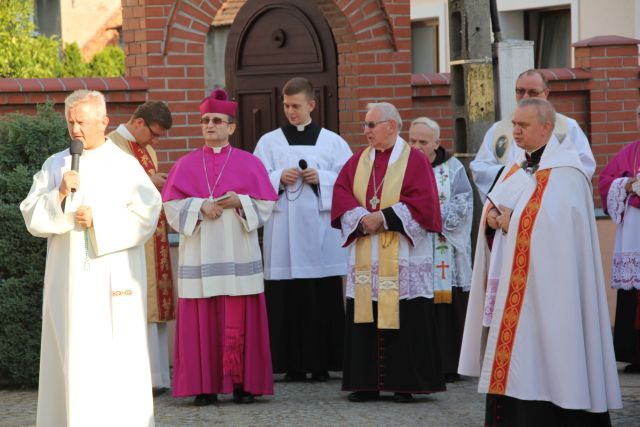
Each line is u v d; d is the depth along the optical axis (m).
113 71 23.70
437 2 19.00
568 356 7.60
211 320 9.10
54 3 27.84
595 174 12.37
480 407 8.95
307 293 10.07
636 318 10.27
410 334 9.10
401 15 11.73
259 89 12.55
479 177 9.57
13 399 9.43
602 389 7.70
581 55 12.43
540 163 7.84
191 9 11.05
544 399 7.69
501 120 9.72
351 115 11.80
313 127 10.30
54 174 7.38
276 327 10.07
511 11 17.75
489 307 8.00
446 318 10.03
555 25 17.52
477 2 9.60
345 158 10.30
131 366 7.24
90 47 28.50
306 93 10.22
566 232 7.67
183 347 9.05
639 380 10.02
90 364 7.13
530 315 7.73
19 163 9.77
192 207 9.00
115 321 7.23
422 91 11.87
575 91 12.33
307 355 10.08
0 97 10.45
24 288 9.63
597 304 7.76
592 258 7.77
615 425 8.32
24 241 9.58
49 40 21.25
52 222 7.11
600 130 12.37
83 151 7.37
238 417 8.68
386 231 9.09
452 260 10.02
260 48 12.53
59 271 7.29
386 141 9.21
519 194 7.88
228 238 9.05
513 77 9.77
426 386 9.08
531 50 9.81
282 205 10.05
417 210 9.05
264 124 12.55
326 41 11.98
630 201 10.18
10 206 9.55
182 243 9.12
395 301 9.02
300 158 10.16
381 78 11.73
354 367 9.17
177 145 11.06
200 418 8.66
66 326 7.20
